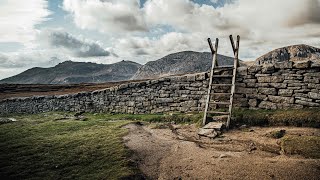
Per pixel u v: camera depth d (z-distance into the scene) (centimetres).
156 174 609
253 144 776
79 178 577
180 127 1078
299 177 520
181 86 1332
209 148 779
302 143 703
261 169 573
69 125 1230
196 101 1283
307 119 905
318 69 979
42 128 1187
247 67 1138
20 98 2236
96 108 1695
